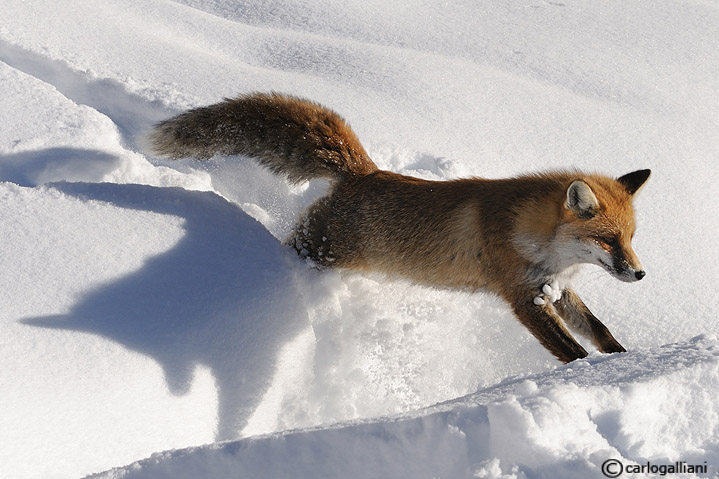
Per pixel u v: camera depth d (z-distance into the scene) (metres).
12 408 3.46
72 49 8.15
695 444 3.20
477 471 2.76
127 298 4.44
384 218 5.45
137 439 3.74
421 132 7.34
